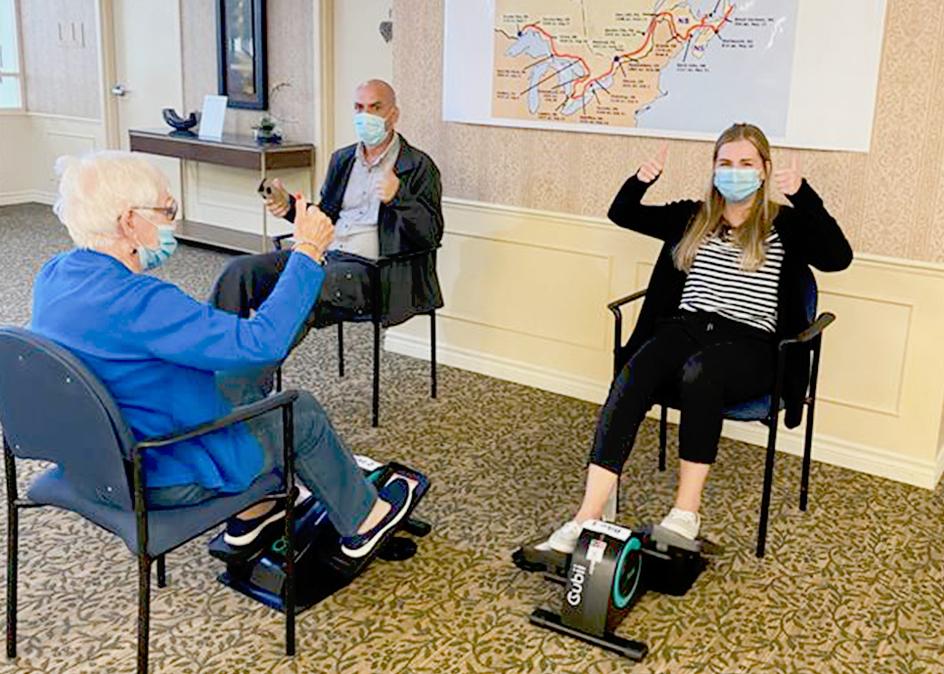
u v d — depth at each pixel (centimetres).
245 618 228
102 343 179
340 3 552
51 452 186
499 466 314
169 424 187
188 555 256
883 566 258
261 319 186
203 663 211
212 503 194
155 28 659
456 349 412
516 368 395
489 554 260
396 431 340
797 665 215
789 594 243
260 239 611
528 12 354
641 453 327
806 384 267
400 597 238
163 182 189
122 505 182
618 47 337
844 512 289
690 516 246
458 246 401
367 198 352
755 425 339
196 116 625
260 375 235
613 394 255
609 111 345
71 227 182
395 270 338
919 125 288
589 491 245
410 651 217
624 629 227
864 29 289
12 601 208
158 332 178
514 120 369
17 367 176
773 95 309
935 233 292
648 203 344
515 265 386
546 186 370
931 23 279
